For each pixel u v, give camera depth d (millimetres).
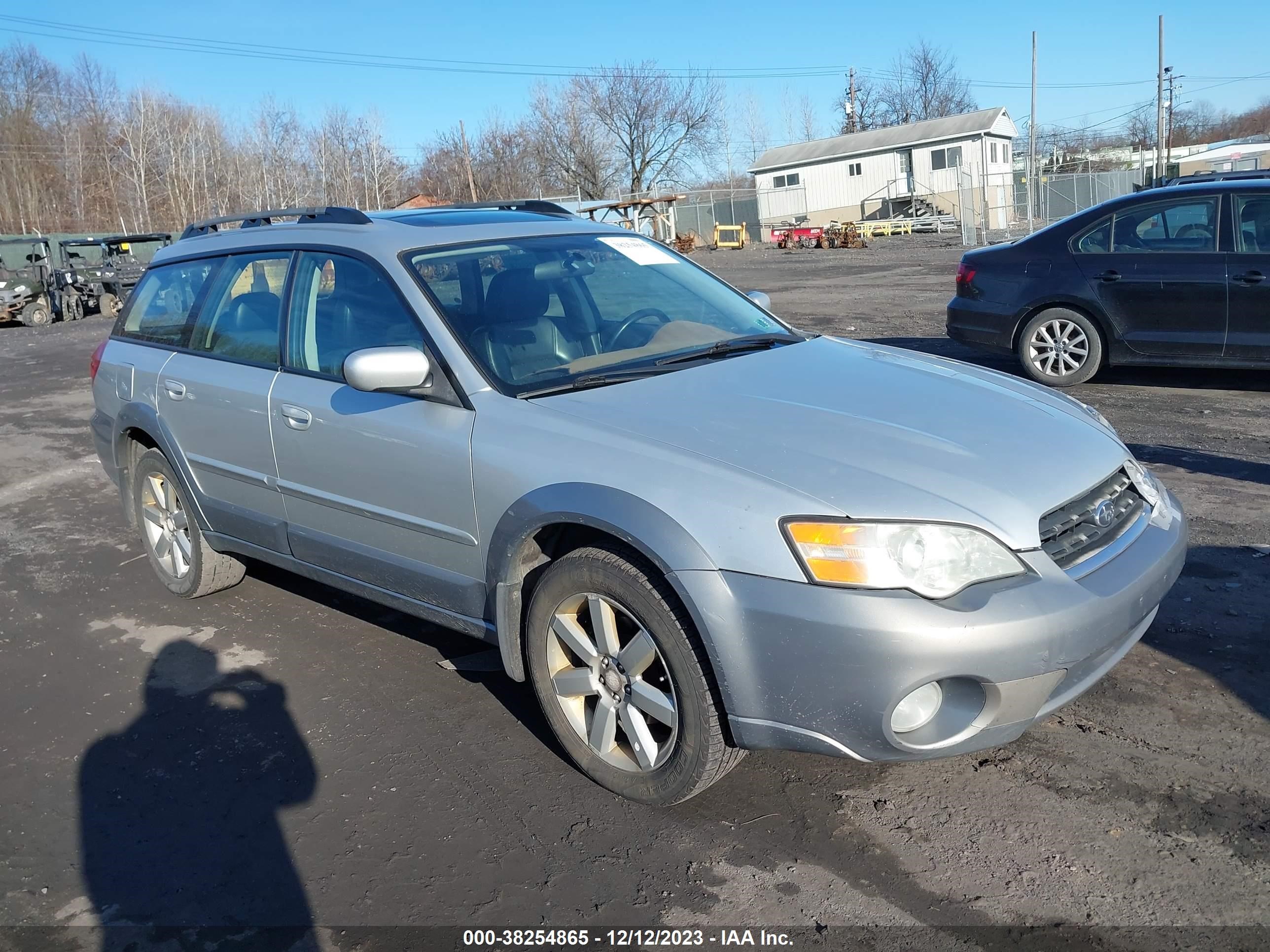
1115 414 7180
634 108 54656
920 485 2646
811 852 2766
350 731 3586
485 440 3158
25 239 23844
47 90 54688
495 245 3900
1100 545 2818
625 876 2721
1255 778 2926
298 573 4156
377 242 3785
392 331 3570
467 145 50000
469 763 3320
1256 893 2488
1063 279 7922
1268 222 7184
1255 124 90062
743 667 2617
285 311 4020
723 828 2896
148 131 55156
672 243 38281
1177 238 7520
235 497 4273
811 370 3469
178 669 4191
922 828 2830
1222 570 4332
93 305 24562
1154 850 2666
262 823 3078
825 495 2605
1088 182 41719
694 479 2730
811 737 2613
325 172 57062
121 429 4867
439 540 3375
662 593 2760
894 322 12719
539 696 3197
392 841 2943
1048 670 2547
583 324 3695
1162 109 46188
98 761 3514
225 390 4133
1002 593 2531
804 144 52250
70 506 6906
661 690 2887
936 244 32781
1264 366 7332
